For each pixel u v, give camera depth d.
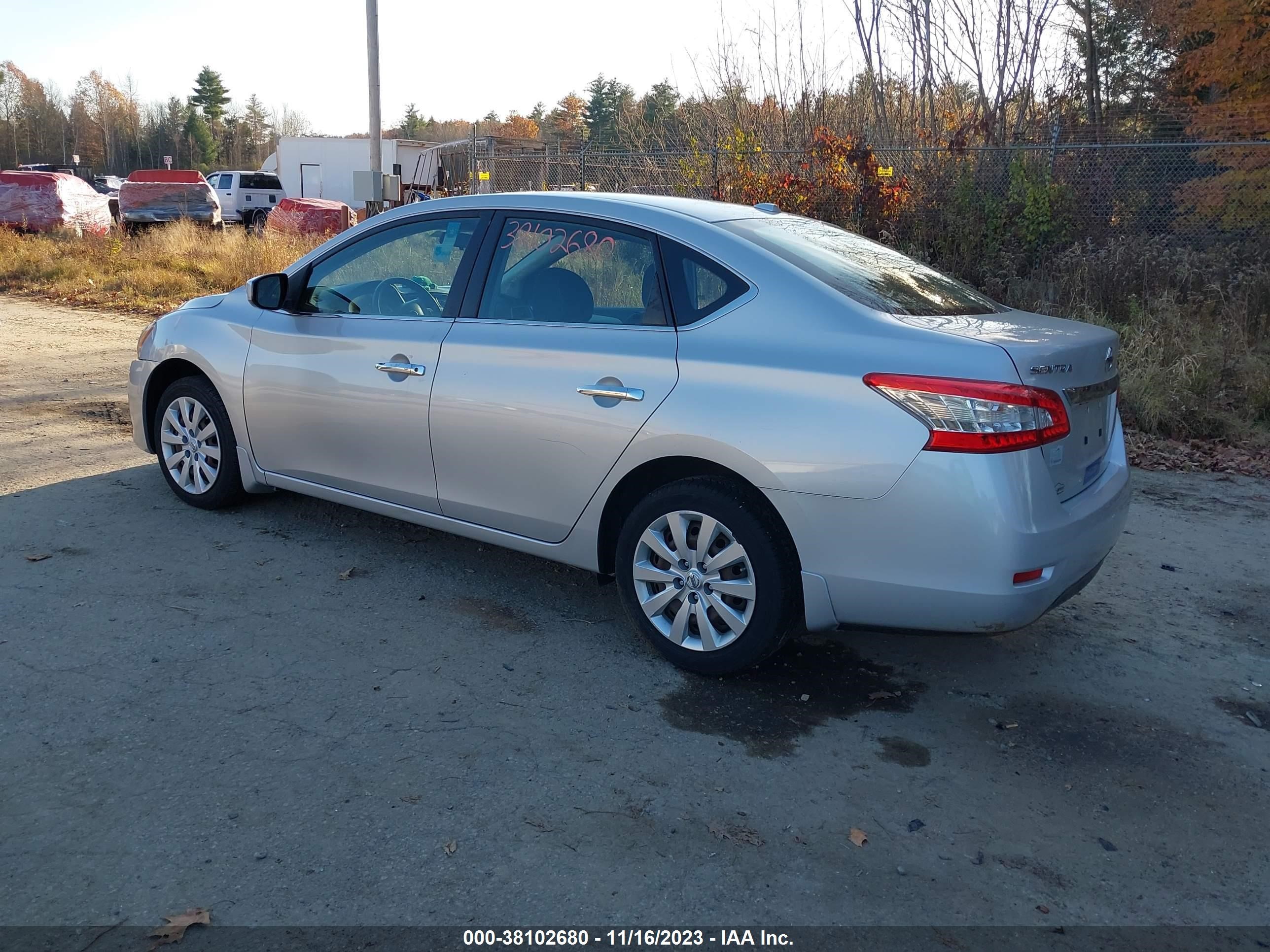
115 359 10.09
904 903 2.62
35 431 6.98
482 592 4.55
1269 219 11.41
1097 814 3.06
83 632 3.91
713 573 3.68
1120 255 10.82
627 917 2.51
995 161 12.22
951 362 3.23
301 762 3.11
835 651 4.12
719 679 3.81
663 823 2.90
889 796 3.10
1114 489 3.76
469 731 3.35
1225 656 4.25
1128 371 8.72
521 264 4.20
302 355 4.75
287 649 3.87
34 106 108.25
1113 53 15.12
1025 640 4.32
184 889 2.53
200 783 2.97
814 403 3.37
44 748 3.11
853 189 12.00
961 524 3.19
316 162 35.50
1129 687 3.93
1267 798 3.20
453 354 4.21
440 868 2.66
